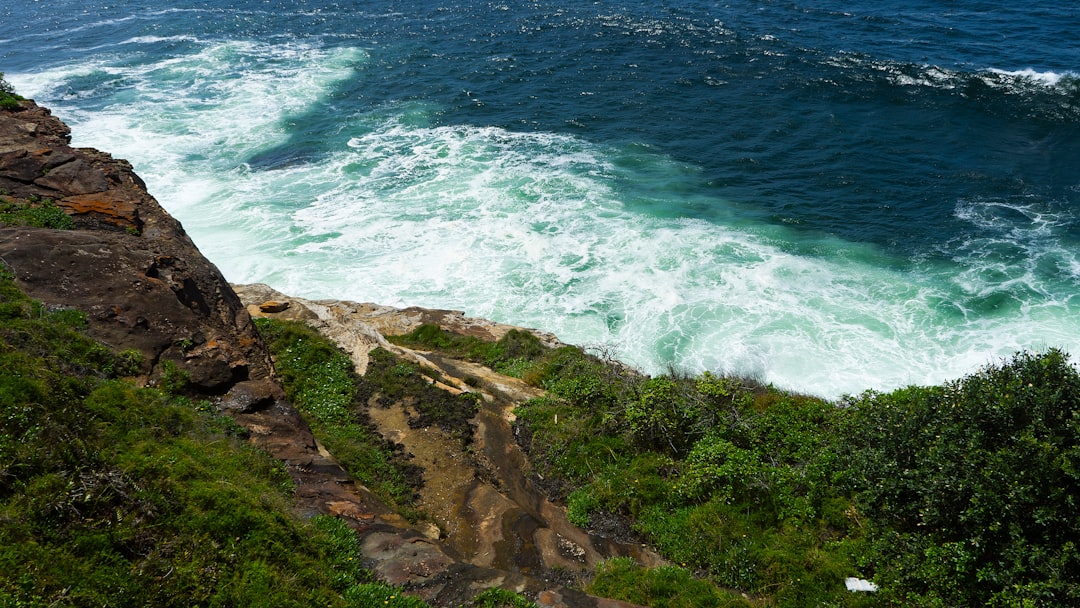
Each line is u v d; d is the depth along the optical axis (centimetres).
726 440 1401
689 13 5372
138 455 955
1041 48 4416
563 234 2878
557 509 1317
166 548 850
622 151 3569
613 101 4097
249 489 998
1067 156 3306
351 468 1285
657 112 3947
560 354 1952
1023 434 1070
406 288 2556
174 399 1165
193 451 1029
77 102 4112
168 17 5800
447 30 5312
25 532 780
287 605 842
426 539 1087
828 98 3975
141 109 4038
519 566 1128
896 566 1059
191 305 1408
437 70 4619
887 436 1244
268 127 3862
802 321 2361
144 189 1833
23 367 984
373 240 2839
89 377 1078
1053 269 2577
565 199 3133
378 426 1468
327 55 4903
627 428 1475
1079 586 934
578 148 3603
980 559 1027
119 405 1038
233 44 5141
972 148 3428
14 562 744
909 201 3062
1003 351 2192
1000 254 2681
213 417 1181
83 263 1319
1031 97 3806
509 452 1455
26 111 2016
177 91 4322
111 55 4962
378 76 4559
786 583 1084
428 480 1323
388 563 994
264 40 5231
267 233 2875
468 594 962
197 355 1279
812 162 3406
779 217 2988
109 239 1455
